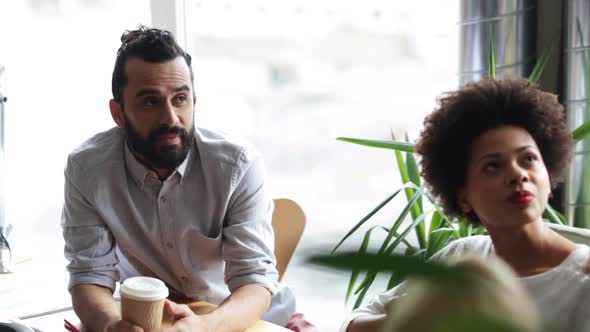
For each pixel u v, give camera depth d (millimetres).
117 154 1662
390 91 4199
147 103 1555
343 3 4023
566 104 2209
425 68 4117
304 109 4230
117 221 1667
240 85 4137
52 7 2812
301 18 4043
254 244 1652
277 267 1904
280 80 4188
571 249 977
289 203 1928
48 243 2852
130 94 1565
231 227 1657
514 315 275
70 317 1578
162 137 1562
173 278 1726
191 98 1605
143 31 1650
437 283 268
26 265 2213
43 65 2807
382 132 4188
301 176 4219
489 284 279
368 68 4207
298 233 1899
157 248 1687
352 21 4094
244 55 4082
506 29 2287
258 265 1615
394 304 330
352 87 4227
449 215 1107
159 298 1251
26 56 2770
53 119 2832
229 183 1643
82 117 2879
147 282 1272
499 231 985
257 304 1533
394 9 4055
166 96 1557
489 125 1001
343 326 1200
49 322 1529
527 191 938
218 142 1687
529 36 2340
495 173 970
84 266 1633
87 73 2879
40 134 2811
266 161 4219
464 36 2348
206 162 1654
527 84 1050
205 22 3889
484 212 981
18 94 2744
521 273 977
